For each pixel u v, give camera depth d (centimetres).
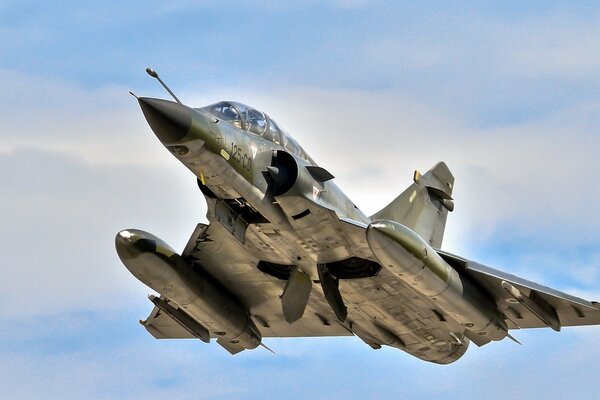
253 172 5844
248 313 7562
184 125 5397
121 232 6512
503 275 6594
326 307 7331
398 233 5881
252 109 6125
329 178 6128
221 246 6688
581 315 6806
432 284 6172
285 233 6194
